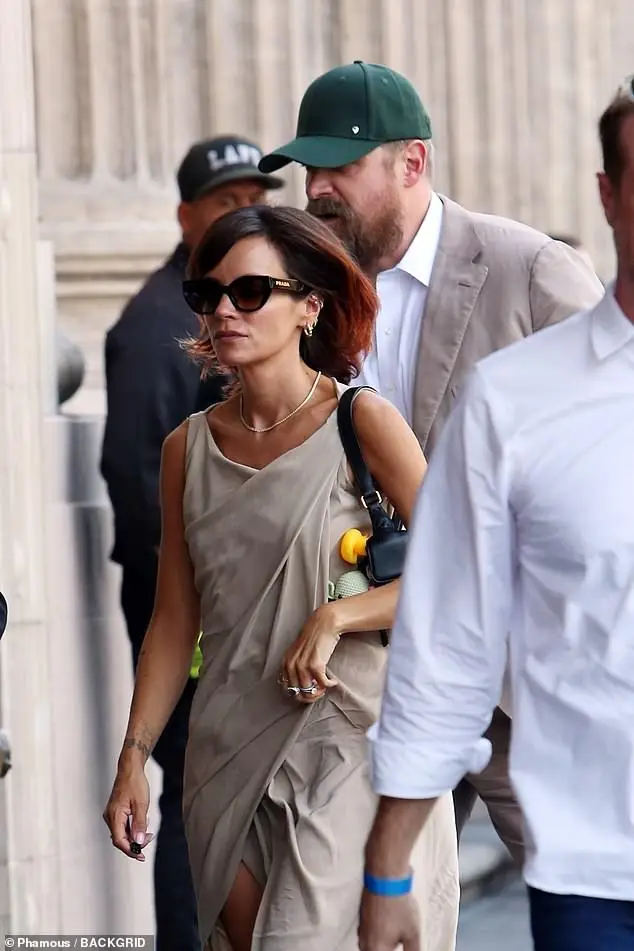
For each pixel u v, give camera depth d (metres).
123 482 17.58
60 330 21.38
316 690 11.59
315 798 11.66
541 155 31.12
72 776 17.75
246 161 18.84
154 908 18.09
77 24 24.56
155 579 17.72
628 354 8.66
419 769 8.93
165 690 12.64
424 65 29.25
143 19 24.98
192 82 25.77
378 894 9.13
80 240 24.25
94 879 18.17
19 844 16.42
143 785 12.45
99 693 18.48
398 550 11.79
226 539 12.00
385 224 14.38
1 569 16.33
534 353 8.84
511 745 8.91
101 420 19.33
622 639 8.57
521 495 8.76
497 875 22.94
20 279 16.42
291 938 11.47
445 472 8.93
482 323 14.20
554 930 8.71
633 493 8.58
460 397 8.97
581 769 8.71
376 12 28.03
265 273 11.91
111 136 24.75
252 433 12.16
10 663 16.38
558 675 8.74
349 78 14.51
